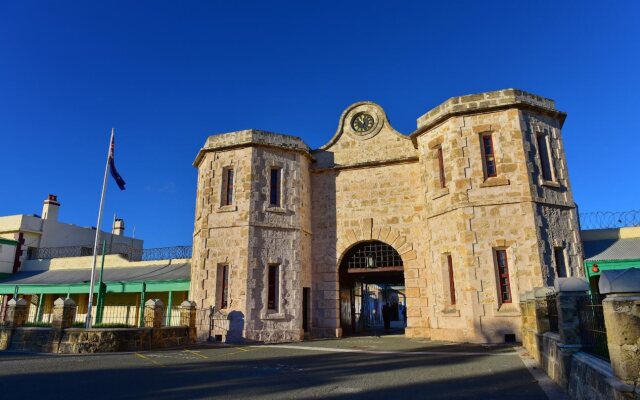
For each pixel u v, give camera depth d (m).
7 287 25.92
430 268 18.36
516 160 16.62
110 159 18.00
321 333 20.14
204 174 21.06
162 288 22.38
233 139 20.36
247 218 19.22
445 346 14.87
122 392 7.57
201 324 18.66
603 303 5.00
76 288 24.36
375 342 17.09
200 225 20.27
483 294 15.85
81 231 34.56
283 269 19.47
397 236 20.11
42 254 31.06
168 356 12.95
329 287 20.59
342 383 8.31
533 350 11.18
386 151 21.17
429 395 7.18
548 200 16.61
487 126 17.22
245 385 8.18
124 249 37.38
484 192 16.64
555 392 7.15
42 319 26.61
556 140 17.80
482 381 8.30
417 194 20.20
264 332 18.31
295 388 7.86
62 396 7.26
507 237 16.09
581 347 7.08
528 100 17.31
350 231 20.86
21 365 10.91
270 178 20.36
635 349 4.53
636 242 17.48
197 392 7.54
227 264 19.17
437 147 18.53
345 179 21.55
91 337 14.02
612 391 4.79
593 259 16.62
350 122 22.14
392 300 49.72
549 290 9.70
